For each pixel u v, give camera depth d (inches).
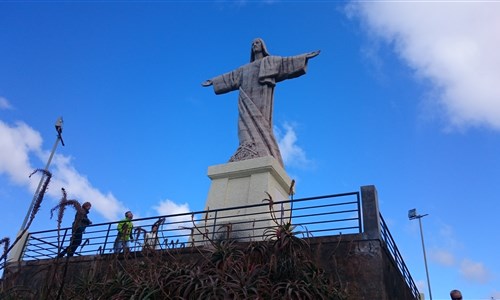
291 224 330.3
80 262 396.5
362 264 309.9
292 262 283.7
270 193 456.1
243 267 279.3
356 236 324.2
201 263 310.2
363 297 296.4
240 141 530.0
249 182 474.0
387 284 316.2
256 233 408.8
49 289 273.7
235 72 601.6
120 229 411.8
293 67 552.4
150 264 294.7
